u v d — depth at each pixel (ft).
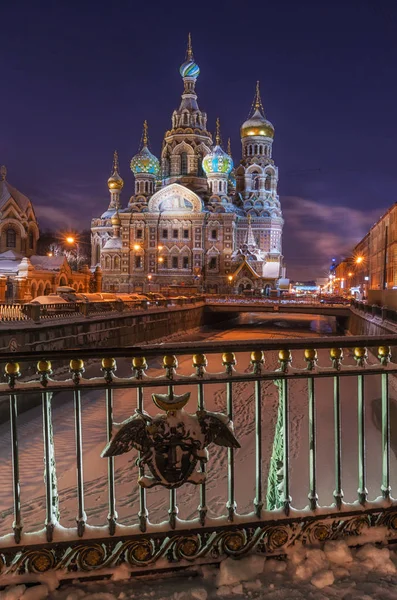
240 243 352.08
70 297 125.90
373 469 41.75
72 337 94.43
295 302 216.13
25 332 77.66
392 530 14.05
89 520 35.40
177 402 13.24
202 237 323.57
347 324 199.11
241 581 12.41
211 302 222.48
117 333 118.73
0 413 63.46
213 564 12.96
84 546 12.46
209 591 12.17
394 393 60.80
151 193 353.51
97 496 40.01
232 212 328.08
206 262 324.80
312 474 13.83
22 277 174.70
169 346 13.09
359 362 14.30
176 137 359.25
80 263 434.30
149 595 11.91
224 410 68.28
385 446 14.33
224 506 35.99
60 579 12.26
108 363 12.92
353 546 13.69
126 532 12.62
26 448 54.75
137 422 13.00
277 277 321.11
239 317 301.84
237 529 13.20
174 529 12.83
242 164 377.09
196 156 357.82
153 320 148.66
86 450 53.16
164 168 370.73
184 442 13.05
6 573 12.14
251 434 56.75
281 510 13.58
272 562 13.01
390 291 113.70
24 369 76.79
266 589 12.17
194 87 371.76
